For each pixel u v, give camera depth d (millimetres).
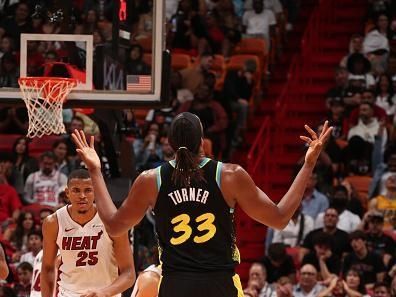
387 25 19938
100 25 12680
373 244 14711
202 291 6336
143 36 17891
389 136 17266
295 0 21734
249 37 20641
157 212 6488
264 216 6484
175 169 6426
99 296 8086
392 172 16297
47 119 9945
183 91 19062
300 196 6504
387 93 18453
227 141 18156
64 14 11586
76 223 8492
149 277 8656
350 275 13594
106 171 11898
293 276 14398
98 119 10875
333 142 17234
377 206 15938
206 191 6418
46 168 16812
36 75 10875
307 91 19891
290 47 21375
